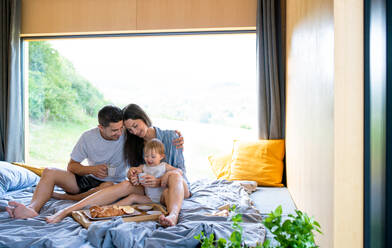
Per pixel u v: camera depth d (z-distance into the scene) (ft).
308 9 6.24
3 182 8.68
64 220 6.34
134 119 8.01
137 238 5.35
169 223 6.08
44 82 18.61
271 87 10.84
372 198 4.34
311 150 6.04
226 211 6.82
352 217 4.42
